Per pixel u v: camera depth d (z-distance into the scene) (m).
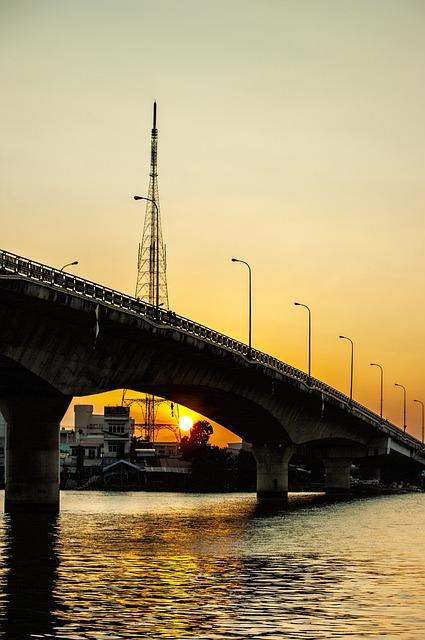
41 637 36.47
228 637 36.69
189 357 114.19
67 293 83.25
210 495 198.62
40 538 74.56
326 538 78.50
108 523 94.81
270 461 170.88
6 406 98.12
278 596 45.47
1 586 47.97
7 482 98.88
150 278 167.62
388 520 106.50
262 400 143.00
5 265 78.69
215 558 61.50
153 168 168.50
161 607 42.28
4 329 81.88
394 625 39.09
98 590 46.75
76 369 94.00
